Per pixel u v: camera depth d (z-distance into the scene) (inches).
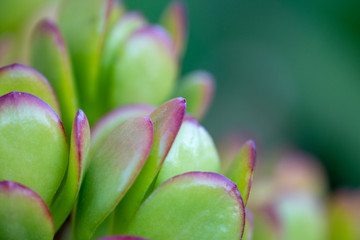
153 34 10.5
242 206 8.7
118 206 9.1
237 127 24.3
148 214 8.8
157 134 8.8
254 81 25.7
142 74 10.5
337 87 24.1
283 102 24.9
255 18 24.9
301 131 24.4
